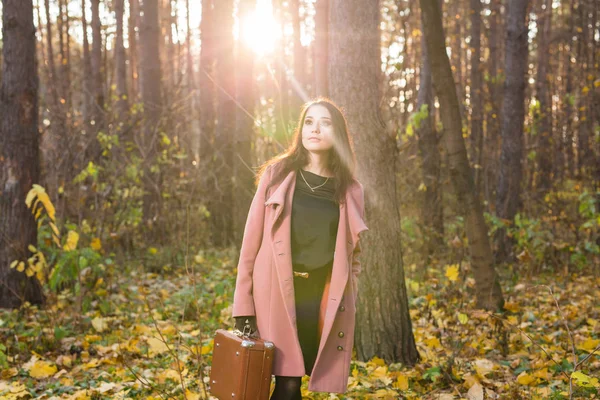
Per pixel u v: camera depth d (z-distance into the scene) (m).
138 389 4.06
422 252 9.01
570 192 10.99
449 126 6.11
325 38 5.74
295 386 2.82
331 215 2.84
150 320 6.09
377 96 4.62
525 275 8.59
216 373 2.74
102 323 5.62
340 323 2.82
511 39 10.78
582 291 7.79
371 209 4.64
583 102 15.48
